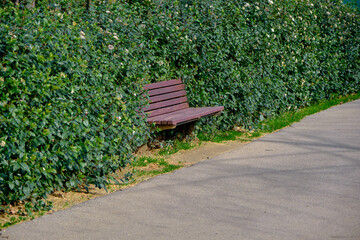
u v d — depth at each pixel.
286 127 10.53
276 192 6.04
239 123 10.18
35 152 5.43
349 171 6.97
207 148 8.66
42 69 5.71
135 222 5.08
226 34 9.81
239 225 4.97
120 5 7.99
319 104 13.64
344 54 14.74
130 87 7.46
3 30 5.41
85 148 6.09
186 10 9.23
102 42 7.07
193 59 9.06
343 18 14.63
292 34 11.86
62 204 5.73
